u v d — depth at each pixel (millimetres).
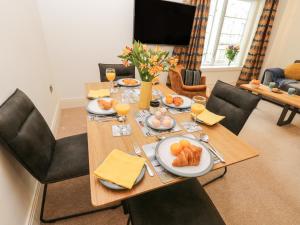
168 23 3104
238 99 1492
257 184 1747
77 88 2990
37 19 2158
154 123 1148
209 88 4289
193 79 3125
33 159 1040
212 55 4371
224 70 4477
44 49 2361
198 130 1191
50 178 1128
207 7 3314
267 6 3965
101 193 724
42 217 1280
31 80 1652
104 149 961
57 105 2662
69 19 2545
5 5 1278
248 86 3258
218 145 1059
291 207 1536
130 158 878
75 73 2885
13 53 1315
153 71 1217
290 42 4379
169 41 3283
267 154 2207
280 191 1687
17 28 1459
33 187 1321
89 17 2639
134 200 1015
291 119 2951
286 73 4035
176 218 938
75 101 3039
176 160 848
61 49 2664
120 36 2938
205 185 1692
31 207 1203
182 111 1439
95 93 1602
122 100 1550
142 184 773
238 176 1830
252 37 4449
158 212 961
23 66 1485
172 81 2936
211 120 1278
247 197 1603
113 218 1354
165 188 1096
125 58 1291
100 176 765
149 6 2832
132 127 1167
